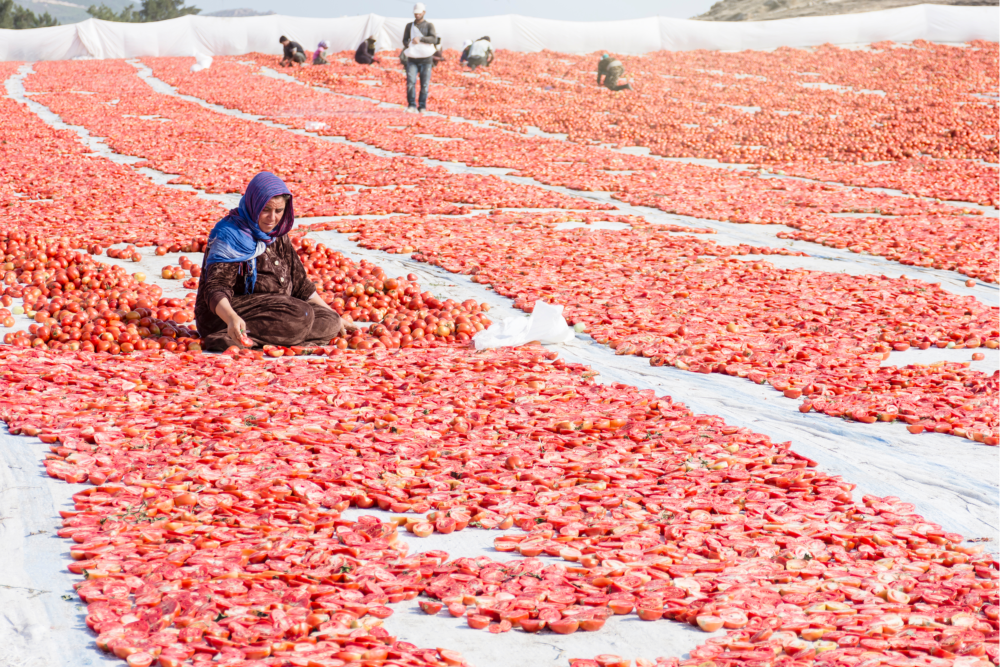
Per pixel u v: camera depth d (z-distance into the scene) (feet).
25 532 11.87
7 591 10.39
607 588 10.95
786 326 24.07
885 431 16.84
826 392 18.70
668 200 45.27
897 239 37.09
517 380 18.81
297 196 44.09
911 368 20.45
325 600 10.23
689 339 22.45
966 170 58.39
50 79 102.89
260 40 134.10
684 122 78.84
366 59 117.50
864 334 23.25
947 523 13.28
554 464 14.51
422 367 19.69
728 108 87.10
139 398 16.63
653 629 10.23
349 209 40.65
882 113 83.20
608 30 128.88
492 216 40.55
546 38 129.59
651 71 112.88
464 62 112.88
